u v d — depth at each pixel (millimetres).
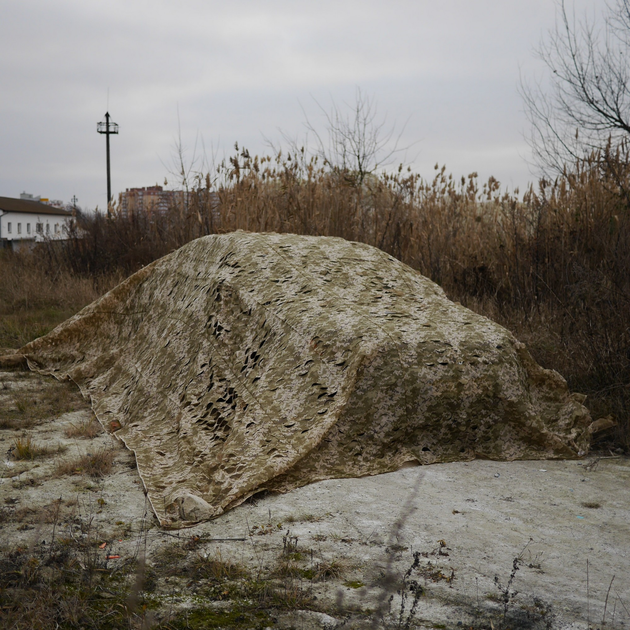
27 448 4402
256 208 9625
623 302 5738
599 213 7945
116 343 7086
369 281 5336
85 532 3213
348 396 4051
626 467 4258
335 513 3438
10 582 2705
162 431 4781
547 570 2830
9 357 7418
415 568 2832
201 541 3133
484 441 4406
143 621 2412
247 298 5129
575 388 5598
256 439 4031
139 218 14297
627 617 2461
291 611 2508
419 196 10242
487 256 9211
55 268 14008
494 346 4438
